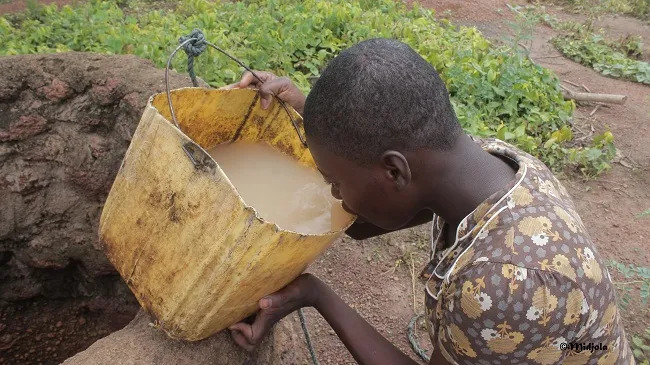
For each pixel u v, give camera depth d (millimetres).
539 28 8078
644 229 4023
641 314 3287
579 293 1226
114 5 6402
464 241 1331
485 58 5730
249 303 1628
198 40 1741
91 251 2986
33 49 5039
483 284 1226
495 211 1284
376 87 1216
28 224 2900
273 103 1928
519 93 5020
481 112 4914
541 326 1223
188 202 1466
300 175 1906
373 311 3084
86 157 2809
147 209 1580
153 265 1617
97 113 2768
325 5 6117
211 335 1770
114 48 4859
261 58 4832
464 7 8344
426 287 1475
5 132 2770
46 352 3289
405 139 1246
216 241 1433
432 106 1252
